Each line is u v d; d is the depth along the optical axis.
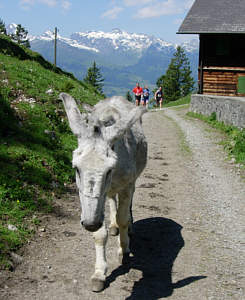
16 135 8.92
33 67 18.98
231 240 6.20
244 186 9.33
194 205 7.87
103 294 4.47
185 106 35.16
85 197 3.38
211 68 28.28
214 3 30.19
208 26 27.53
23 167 7.55
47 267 4.98
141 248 5.80
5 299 4.21
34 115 10.41
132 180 4.87
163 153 12.78
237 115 16.56
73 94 15.81
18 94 11.72
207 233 6.45
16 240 5.38
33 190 7.06
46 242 5.64
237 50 27.66
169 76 91.38
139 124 5.81
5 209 6.12
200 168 10.95
